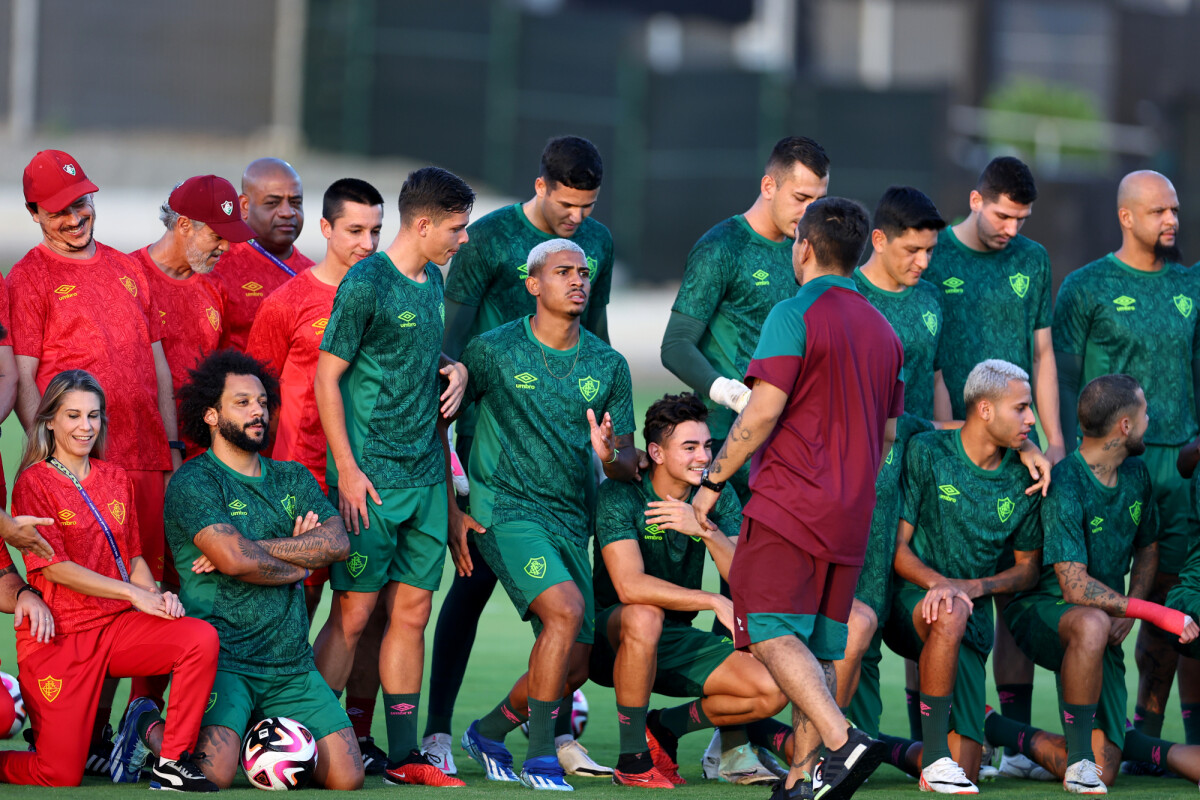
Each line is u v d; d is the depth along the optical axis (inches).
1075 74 6033.5
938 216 761.6
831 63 5762.8
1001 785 758.5
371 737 774.5
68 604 659.4
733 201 3964.1
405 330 722.2
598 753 800.3
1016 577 777.6
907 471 780.6
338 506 732.0
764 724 742.5
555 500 744.3
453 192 717.3
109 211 3604.8
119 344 724.7
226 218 755.4
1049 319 875.4
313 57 4055.1
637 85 4055.1
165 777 641.6
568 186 781.9
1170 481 875.4
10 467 1486.2
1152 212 873.5
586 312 853.2
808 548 620.7
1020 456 779.4
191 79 4111.7
